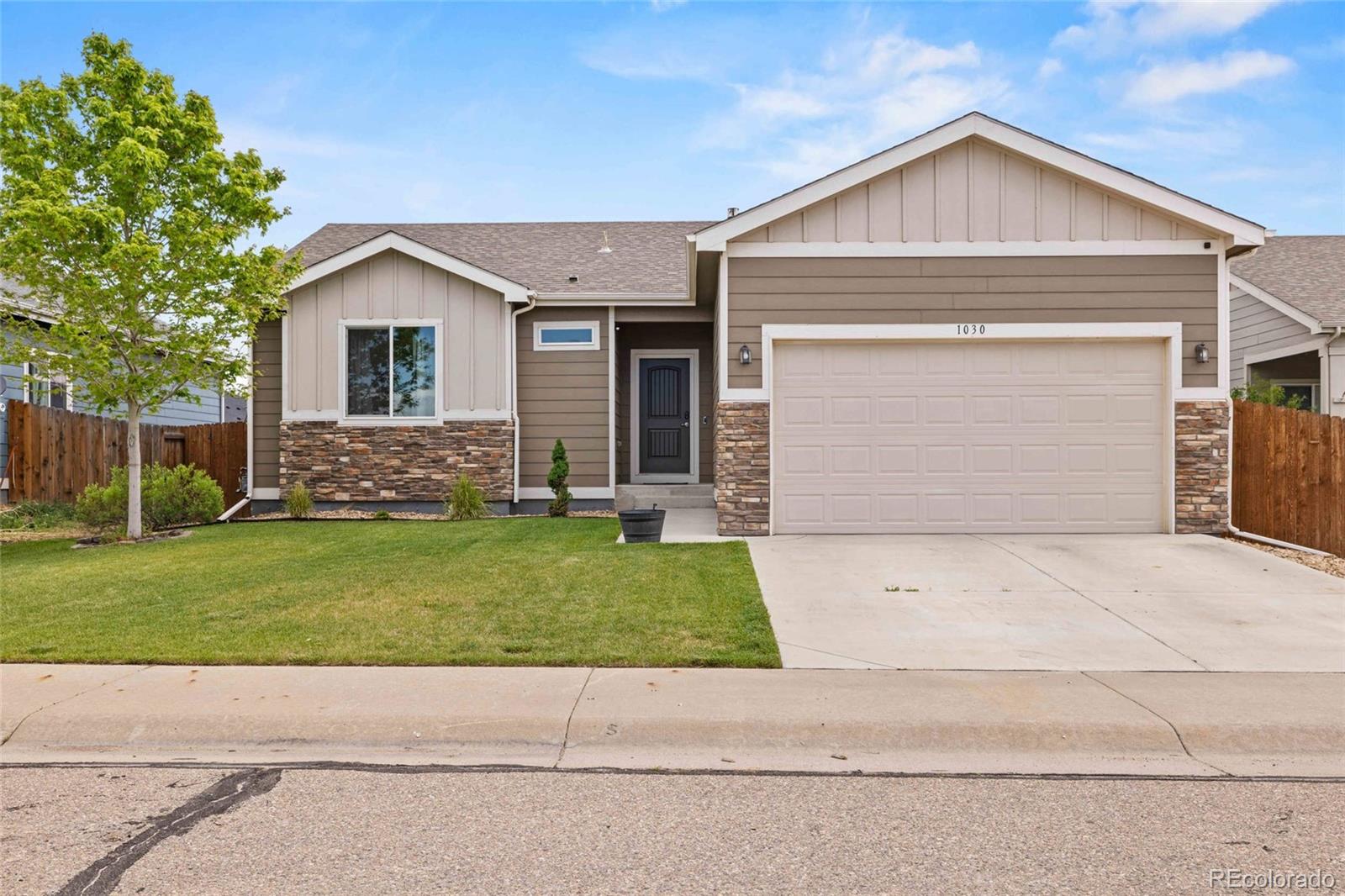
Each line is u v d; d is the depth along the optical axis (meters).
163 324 11.79
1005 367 10.68
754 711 4.83
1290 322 15.58
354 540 10.78
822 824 3.61
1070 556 9.25
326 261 13.44
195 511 12.51
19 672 5.57
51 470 14.02
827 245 10.63
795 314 10.62
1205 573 8.43
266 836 3.48
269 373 14.16
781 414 10.72
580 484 14.39
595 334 14.38
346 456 13.66
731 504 10.64
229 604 7.29
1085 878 3.12
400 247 13.47
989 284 10.58
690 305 14.38
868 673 5.55
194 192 10.86
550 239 17.69
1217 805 3.80
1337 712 4.80
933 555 9.31
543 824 3.61
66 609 7.18
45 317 13.36
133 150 10.01
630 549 9.70
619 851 3.34
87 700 5.02
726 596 7.45
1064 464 10.66
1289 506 9.95
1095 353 10.68
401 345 13.71
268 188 11.56
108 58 10.65
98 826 3.58
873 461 10.70
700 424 15.87
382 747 4.59
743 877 3.13
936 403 10.70
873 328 10.59
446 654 5.86
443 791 3.97
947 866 3.22
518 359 14.38
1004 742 4.57
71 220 9.77
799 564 8.88
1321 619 6.86
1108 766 4.32
